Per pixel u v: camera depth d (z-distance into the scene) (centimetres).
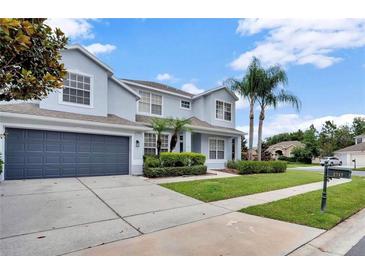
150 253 345
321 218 522
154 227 455
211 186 903
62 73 398
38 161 952
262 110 1739
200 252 350
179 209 592
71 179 984
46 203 609
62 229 434
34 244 367
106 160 1145
